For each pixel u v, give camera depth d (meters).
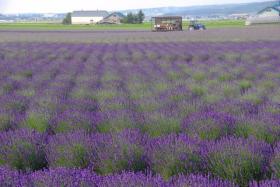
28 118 8.09
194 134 6.39
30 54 25.27
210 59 20.88
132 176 4.20
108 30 83.81
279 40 36.62
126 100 9.84
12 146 5.79
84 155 5.55
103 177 4.44
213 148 5.23
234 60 20.06
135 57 22.55
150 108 9.03
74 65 19.22
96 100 10.84
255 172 4.81
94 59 22.34
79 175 4.34
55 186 4.09
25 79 14.37
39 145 5.98
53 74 16.11
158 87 12.15
